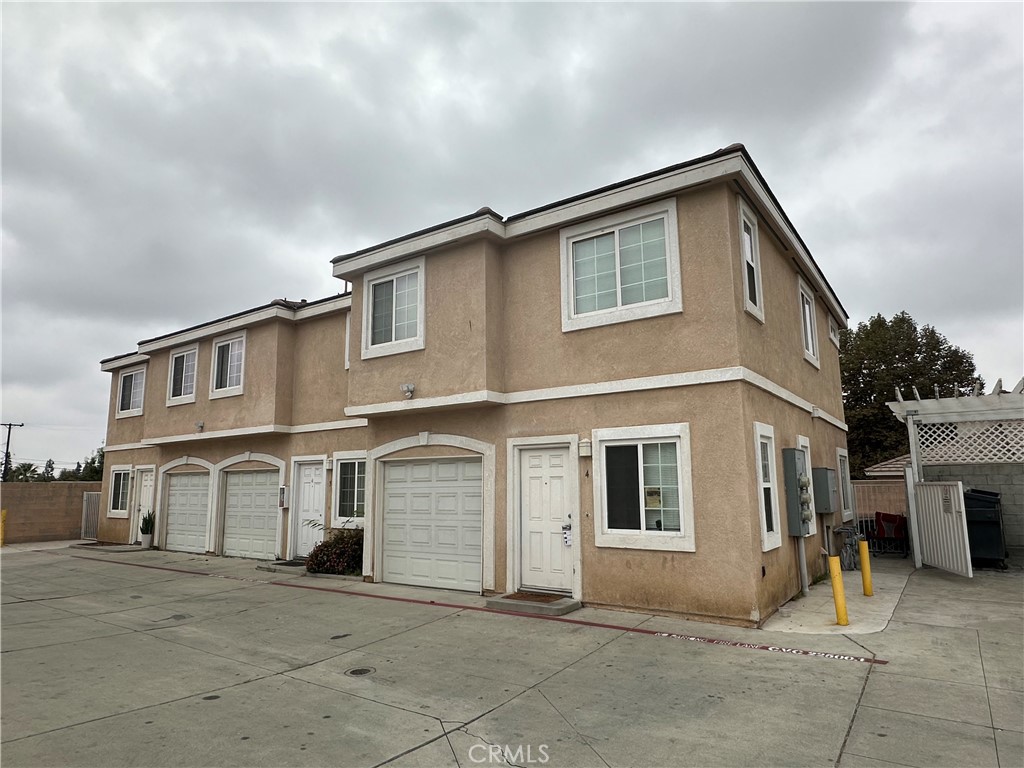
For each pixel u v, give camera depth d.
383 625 8.66
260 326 16.19
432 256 11.23
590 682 6.14
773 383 9.76
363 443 14.24
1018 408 12.97
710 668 6.46
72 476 58.25
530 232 10.35
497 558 10.30
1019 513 13.95
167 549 18.80
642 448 9.09
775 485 9.41
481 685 6.13
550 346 10.11
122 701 5.83
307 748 4.78
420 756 4.63
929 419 13.83
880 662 6.55
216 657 7.26
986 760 4.42
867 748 4.63
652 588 8.69
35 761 4.59
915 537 13.19
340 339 15.07
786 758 4.50
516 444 10.27
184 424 17.62
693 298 8.82
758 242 9.81
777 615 8.55
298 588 11.77
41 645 7.88
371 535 12.09
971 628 7.82
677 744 4.75
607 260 9.75
